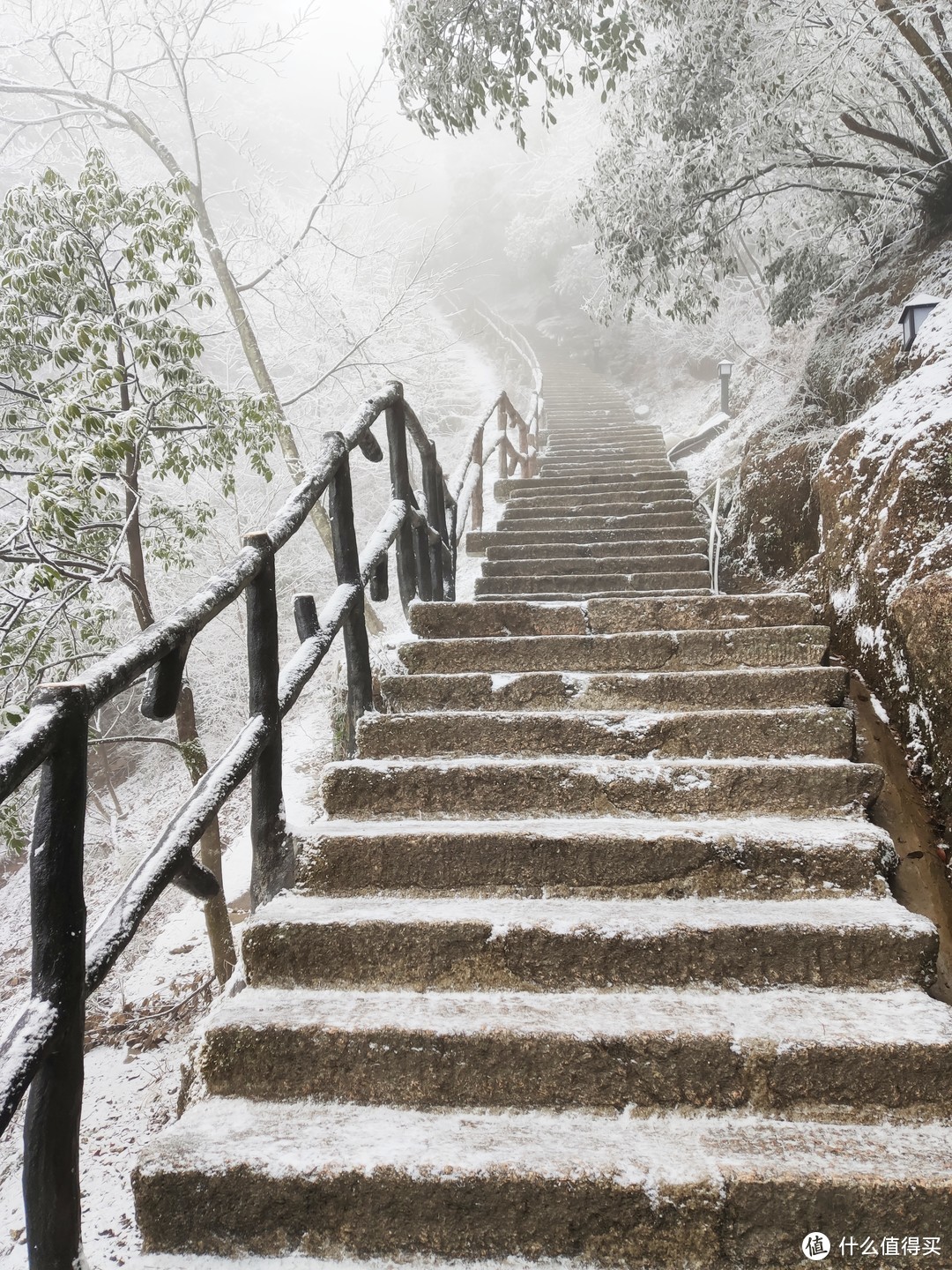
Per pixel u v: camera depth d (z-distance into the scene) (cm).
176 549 544
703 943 198
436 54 581
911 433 352
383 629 857
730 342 1275
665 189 611
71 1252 135
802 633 324
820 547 450
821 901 215
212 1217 159
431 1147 163
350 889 232
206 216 900
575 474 955
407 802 258
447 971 204
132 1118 423
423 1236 156
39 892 133
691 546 615
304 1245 158
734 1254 150
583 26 564
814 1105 171
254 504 1011
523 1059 178
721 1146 162
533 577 540
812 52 511
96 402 432
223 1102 183
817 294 727
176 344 463
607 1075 176
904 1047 170
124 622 897
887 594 318
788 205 721
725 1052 174
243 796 830
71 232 456
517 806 255
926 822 248
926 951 193
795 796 244
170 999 544
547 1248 153
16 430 490
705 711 281
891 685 296
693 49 578
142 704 180
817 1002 189
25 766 122
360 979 205
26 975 749
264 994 203
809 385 685
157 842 173
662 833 226
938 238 602
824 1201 149
